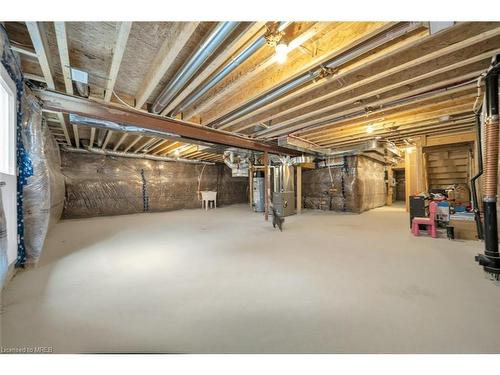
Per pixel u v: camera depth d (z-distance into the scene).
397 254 2.69
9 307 1.54
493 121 2.04
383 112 3.72
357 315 1.44
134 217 6.15
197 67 2.04
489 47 1.98
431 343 1.19
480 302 1.58
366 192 7.32
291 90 2.73
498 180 2.44
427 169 6.81
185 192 8.32
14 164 2.03
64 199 5.70
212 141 4.37
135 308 1.54
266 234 3.88
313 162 7.57
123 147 6.72
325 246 3.07
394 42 1.88
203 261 2.50
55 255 2.74
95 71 2.49
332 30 1.90
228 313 1.48
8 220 1.90
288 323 1.37
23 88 2.20
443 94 2.79
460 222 3.46
